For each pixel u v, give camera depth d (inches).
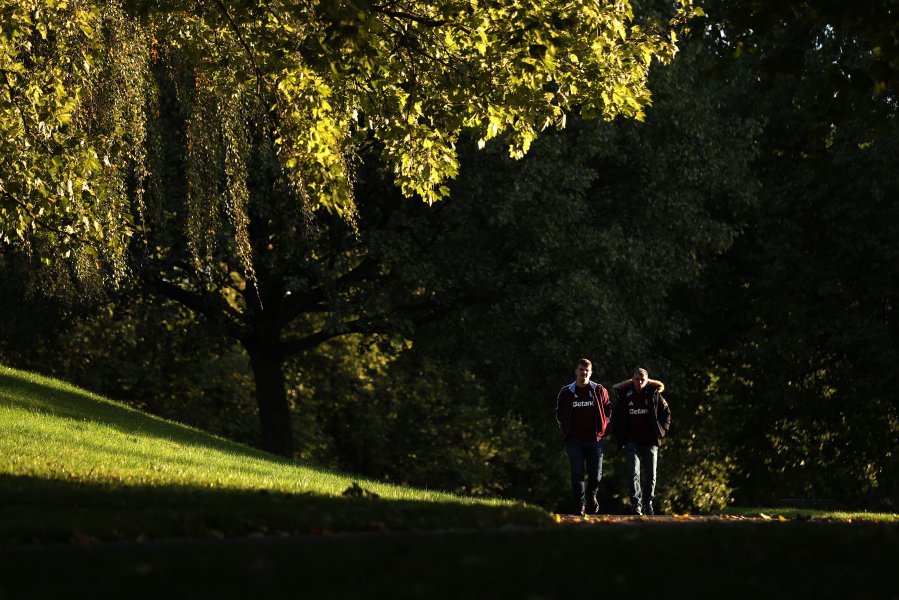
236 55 2476.6
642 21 3506.4
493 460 6505.9
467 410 6097.4
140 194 2532.0
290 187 3029.0
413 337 3868.1
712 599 744.3
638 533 1111.6
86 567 791.7
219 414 5649.6
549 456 6215.6
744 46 1768.0
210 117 2551.7
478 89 2420.0
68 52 2249.0
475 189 3309.5
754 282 4124.0
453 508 1401.3
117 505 1342.3
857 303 4042.8
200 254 3245.6
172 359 5334.6
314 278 3545.8
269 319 3811.5
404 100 2519.7
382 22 2329.0
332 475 2561.5
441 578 782.5
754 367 4284.0
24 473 1683.1
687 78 3629.4
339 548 936.9
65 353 5019.7
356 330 3698.3
